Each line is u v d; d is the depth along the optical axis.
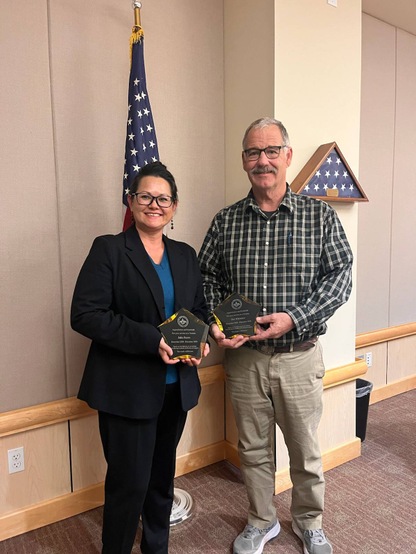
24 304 1.94
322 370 1.81
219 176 2.44
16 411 1.94
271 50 2.12
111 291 1.51
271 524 1.90
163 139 2.23
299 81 2.21
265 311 1.72
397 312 3.55
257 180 1.70
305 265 1.70
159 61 2.19
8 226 1.88
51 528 2.03
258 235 1.76
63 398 2.07
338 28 2.34
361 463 2.55
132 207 1.57
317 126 2.31
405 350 3.64
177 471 2.42
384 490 2.28
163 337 1.48
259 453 1.85
